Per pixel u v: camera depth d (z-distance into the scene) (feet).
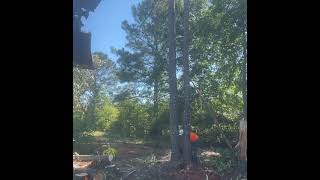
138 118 45.24
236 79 38.91
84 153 35.01
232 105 37.52
